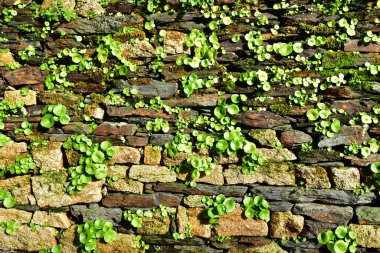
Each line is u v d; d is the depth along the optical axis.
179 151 2.37
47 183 2.38
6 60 2.47
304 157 2.33
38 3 2.54
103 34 2.46
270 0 2.43
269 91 2.37
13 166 2.40
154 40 2.44
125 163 2.40
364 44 2.36
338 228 2.28
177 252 2.35
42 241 2.38
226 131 2.37
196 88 2.41
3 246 2.40
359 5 2.38
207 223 2.35
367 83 2.32
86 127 2.42
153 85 2.42
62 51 2.45
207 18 2.44
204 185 2.36
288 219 2.31
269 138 2.35
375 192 2.28
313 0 2.41
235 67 2.41
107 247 2.37
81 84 2.45
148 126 2.40
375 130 2.30
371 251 2.27
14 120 2.43
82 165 2.38
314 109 2.34
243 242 2.34
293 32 2.40
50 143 2.41
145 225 2.36
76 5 2.48
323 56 2.36
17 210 2.39
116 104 2.42
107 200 2.39
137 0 2.47
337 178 2.30
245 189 2.34
